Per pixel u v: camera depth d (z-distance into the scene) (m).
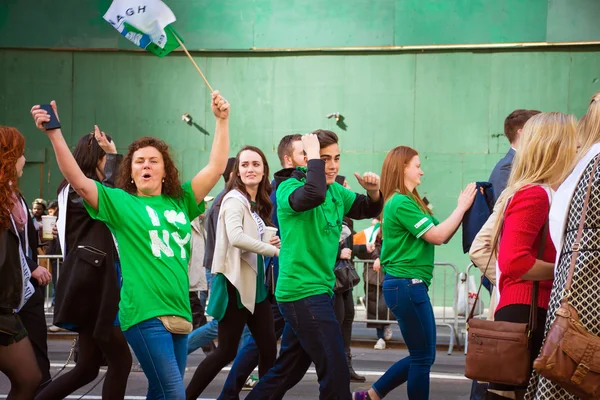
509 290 4.32
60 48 15.62
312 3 15.20
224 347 6.04
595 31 14.48
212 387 7.87
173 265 4.71
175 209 4.89
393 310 5.91
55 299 5.46
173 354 4.66
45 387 5.66
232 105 15.44
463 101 14.90
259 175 6.36
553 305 3.88
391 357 9.97
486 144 14.85
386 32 15.02
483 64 14.84
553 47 14.66
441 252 14.72
